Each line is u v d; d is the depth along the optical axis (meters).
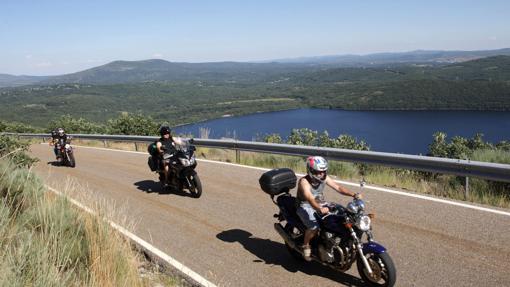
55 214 5.76
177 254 6.57
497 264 5.54
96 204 6.50
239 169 12.75
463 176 8.64
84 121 42.09
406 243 6.34
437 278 5.29
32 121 192.38
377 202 8.38
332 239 5.39
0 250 4.45
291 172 6.49
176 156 9.99
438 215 7.43
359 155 10.60
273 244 6.83
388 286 4.98
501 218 7.11
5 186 6.68
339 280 5.49
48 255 4.53
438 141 17.62
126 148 24.06
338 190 5.70
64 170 15.45
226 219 8.09
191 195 10.03
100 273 4.69
